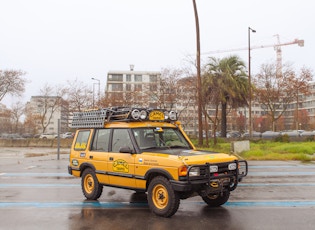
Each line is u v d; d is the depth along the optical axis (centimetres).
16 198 888
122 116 791
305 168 1513
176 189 638
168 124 827
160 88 3931
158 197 686
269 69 4422
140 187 718
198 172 645
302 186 1052
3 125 9156
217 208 761
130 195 912
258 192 952
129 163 737
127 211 737
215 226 620
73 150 918
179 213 716
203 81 3102
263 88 4453
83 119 908
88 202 830
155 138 774
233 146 2148
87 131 890
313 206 781
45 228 616
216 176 670
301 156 1894
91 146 859
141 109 780
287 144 2808
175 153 713
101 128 848
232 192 952
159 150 749
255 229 602
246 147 2228
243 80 3284
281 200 847
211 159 677
